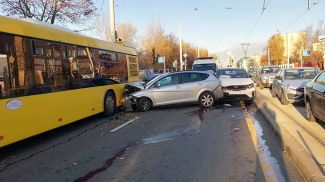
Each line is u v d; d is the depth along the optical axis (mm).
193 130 10656
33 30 9586
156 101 15844
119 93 15883
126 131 11023
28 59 9234
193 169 6789
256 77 31578
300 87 15250
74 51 11836
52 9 20344
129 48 18297
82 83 12250
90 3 21422
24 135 8867
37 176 6848
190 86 16016
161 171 6742
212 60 30500
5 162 8016
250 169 6676
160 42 53062
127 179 6383
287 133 9141
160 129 11062
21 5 19734
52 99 10203
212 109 15375
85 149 8828
